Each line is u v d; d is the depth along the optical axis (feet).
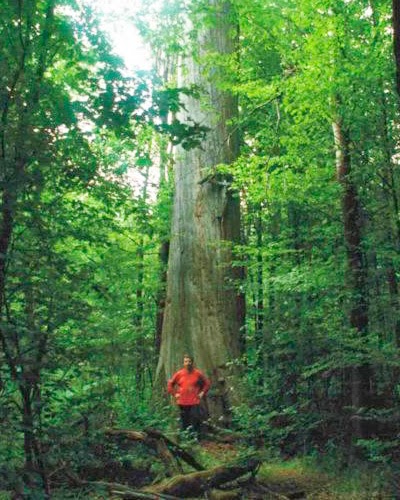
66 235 16.21
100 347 15.71
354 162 29.27
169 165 52.95
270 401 32.12
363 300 27.96
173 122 17.11
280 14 30.66
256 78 39.83
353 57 27.07
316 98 28.19
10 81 14.58
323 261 32.58
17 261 14.48
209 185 44.06
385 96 27.12
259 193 35.17
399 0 14.48
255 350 36.86
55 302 14.62
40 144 14.44
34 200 14.84
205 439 36.42
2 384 13.62
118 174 24.09
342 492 22.58
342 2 26.96
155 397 41.06
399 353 25.02
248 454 23.18
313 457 26.96
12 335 13.47
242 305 44.19
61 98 15.74
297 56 29.40
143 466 24.88
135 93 16.47
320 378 29.99
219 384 40.24
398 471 22.91
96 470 23.56
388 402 28.17
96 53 17.02
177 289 43.73
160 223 51.60
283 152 42.04
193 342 42.09
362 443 23.27
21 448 14.47
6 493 12.87
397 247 27.84
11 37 15.39
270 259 39.14
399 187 27.94
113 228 23.56
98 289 15.83
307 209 36.42
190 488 21.50
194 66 45.32
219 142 44.32
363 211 29.86
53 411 15.38
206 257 43.37
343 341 26.08
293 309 31.50
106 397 15.97
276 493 22.27
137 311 55.26
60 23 15.99
